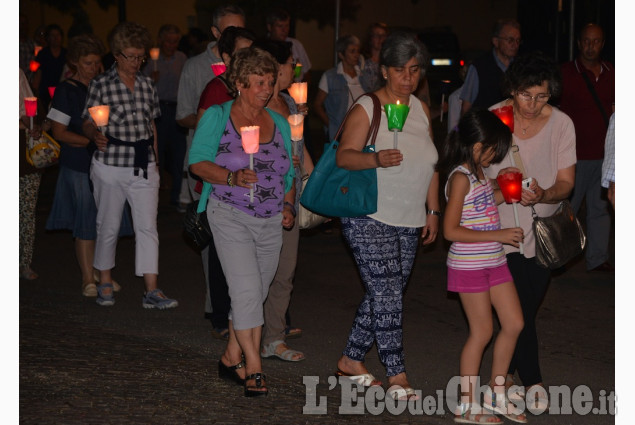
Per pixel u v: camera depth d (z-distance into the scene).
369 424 5.08
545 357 6.53
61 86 7.74
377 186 5.35
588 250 9.02
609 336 7.05
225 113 5.36
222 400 5.34
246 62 5.27
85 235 7.96
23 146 8.09
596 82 8.53
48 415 4.91
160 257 9.69
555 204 5.46
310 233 11.13
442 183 14.38
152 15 34.81
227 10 6.94
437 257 9.84
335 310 7.79
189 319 7.33
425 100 9.20
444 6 41.88
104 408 5.08
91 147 7.51
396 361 5.53
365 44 10.41
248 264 5.37
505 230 5.00
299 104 6.70
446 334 7.08
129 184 7.51
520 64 5.23
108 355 6.18
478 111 5.02
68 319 7.17
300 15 28.66
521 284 5.39
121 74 7.44
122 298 7.97
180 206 12.23
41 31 16.88
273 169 5.41
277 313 6.34
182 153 12.16
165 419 4.95
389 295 5.45
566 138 5.41
